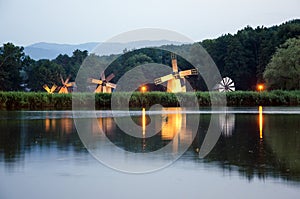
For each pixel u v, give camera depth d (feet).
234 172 33.94
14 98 143.43
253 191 28.17
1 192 28.32
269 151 44.34
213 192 28.19
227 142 51.96
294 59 196.34
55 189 29.14
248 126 73.26
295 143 50.49
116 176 32.96
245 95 171.83
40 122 81.35
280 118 92.63
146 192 28.48
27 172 34.04
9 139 54.39
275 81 204.64
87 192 28.50
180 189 29.09
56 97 149.69
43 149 45.80
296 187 29.01
